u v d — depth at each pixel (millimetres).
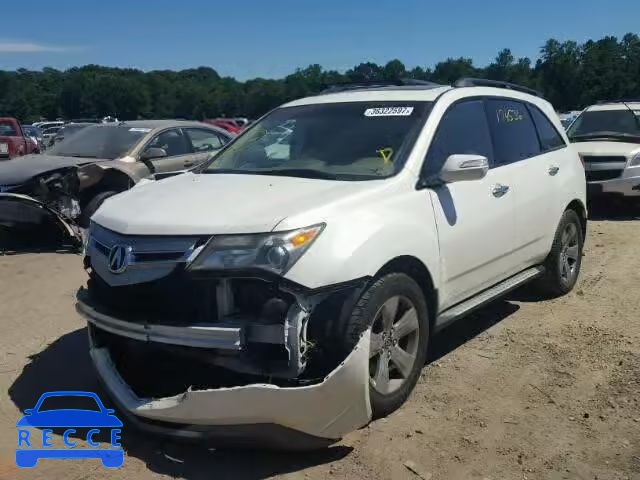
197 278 3354
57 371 4656
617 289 6477
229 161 4895
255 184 4094
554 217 5785
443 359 4816
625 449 3570
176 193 4051
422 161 4273
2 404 4141
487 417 3936
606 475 3338
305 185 3998
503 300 6223
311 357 3379
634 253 8039
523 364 4707
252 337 3332
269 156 4742
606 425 3828
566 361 4742
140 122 10141
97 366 3854
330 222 3516
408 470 3395
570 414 3967
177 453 3572
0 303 6332
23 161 9094
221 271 3318
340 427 3467
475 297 4824
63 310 6090
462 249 4441
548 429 3799
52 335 5414
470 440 3676
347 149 4457
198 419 3330
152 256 3484
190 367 3557
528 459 3498
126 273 3537
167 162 9477
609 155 10539
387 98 4836
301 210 3518
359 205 3740
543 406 4074
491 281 4980
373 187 3936
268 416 3264
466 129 4855
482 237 4664
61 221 8359
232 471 3400
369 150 4379
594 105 12562
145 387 3779
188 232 3434
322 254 3387
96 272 3834
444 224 4246
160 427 3477
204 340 3295
